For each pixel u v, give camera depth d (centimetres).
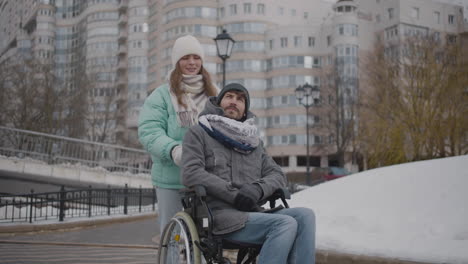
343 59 5891
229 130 339
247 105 360
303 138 6062
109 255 752
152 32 7119
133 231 1185
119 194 1591
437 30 5272
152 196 1780
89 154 2452
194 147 337
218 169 337
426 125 2564
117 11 7575
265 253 297
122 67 7350
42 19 7512
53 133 3784
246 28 6475
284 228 298
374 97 3077
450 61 2722
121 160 2542
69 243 925
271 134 6256
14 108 3731
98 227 1311
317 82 6247
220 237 314
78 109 4084
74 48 7538
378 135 2697
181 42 409
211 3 6600
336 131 5034
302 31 6291
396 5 5794
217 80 6500
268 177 340
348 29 5962
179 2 6606
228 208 326
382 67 3172
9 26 7225
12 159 2139
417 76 2691
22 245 919
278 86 6275
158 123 397
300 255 305
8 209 1319
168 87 407
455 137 2520
